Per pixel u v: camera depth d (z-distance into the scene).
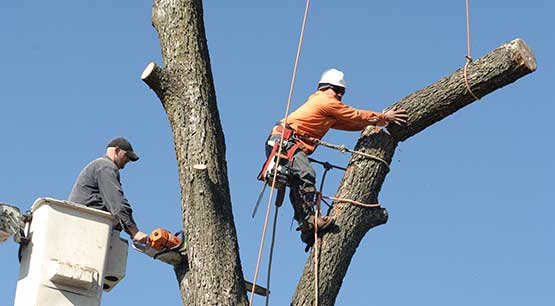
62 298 13.08
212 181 13.39
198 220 13.18
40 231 13.32
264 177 14.21
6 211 13.39
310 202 13.94
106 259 13.59
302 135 14.45
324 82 14.87
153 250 13.62
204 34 14.33
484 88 14.19
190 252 13.13
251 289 13.86
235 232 13.40
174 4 14.29
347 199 13.95
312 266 13.55
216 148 13.68
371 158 14.18
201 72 13.99
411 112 14.34
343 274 13.70
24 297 13.14
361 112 14.40
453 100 14.29
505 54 14.09
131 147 15.12
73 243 13.39
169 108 13.92
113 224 13.91
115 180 14.13
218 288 12.87
